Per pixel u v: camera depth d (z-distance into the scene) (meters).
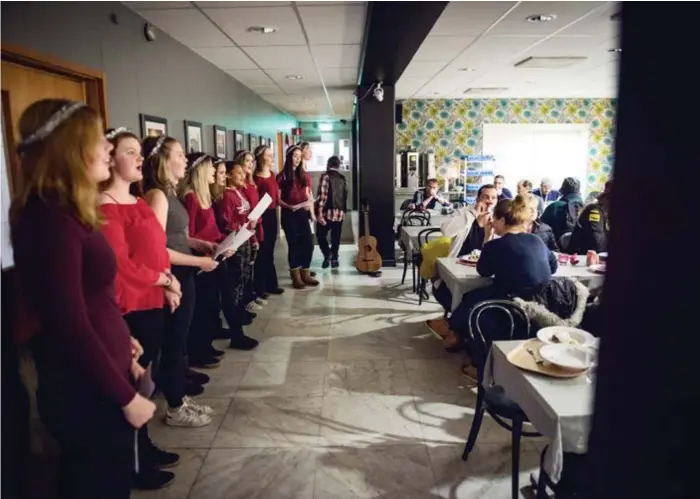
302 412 2.72
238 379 3.13
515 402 1.84
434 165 9.28
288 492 2.07
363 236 6.07
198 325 3.24
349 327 4.08
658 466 0.48
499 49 5.00
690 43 0.43
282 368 3.29
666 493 0.47
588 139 9.51
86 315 1.19
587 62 5.67
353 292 5.15
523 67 5.98
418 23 3.38
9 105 2.26
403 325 4.13
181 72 4.40
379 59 4.60
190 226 3.03
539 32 4.31
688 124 0.44
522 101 9.38
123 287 1.80
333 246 6.30
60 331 1.15
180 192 3.04
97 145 1.23
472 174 9.29
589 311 2.49
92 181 1.23
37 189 1.17
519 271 2.62
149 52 3.69
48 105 1.21
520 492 2.05
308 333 3.95
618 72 0.51
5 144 2.24
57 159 1.17
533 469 2.22
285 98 8.86
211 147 5.35
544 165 9.58
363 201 6.26
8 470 1.53
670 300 0.46
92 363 1.19
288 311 4.51
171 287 2.06
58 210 1.17
